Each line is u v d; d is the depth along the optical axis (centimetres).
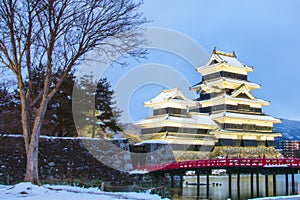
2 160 3167
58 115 4138
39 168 3198
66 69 2323
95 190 2228
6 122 3691
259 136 8038
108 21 2298
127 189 2377
